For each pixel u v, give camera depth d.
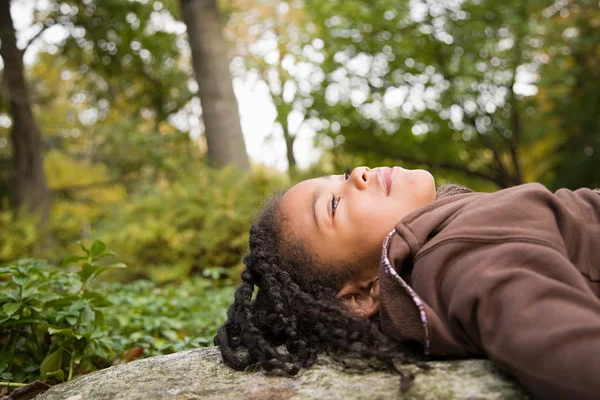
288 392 1.61
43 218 12.81
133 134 12.08
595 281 1.72
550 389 1.38
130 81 13.98
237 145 9.25
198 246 6.24
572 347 1.36
